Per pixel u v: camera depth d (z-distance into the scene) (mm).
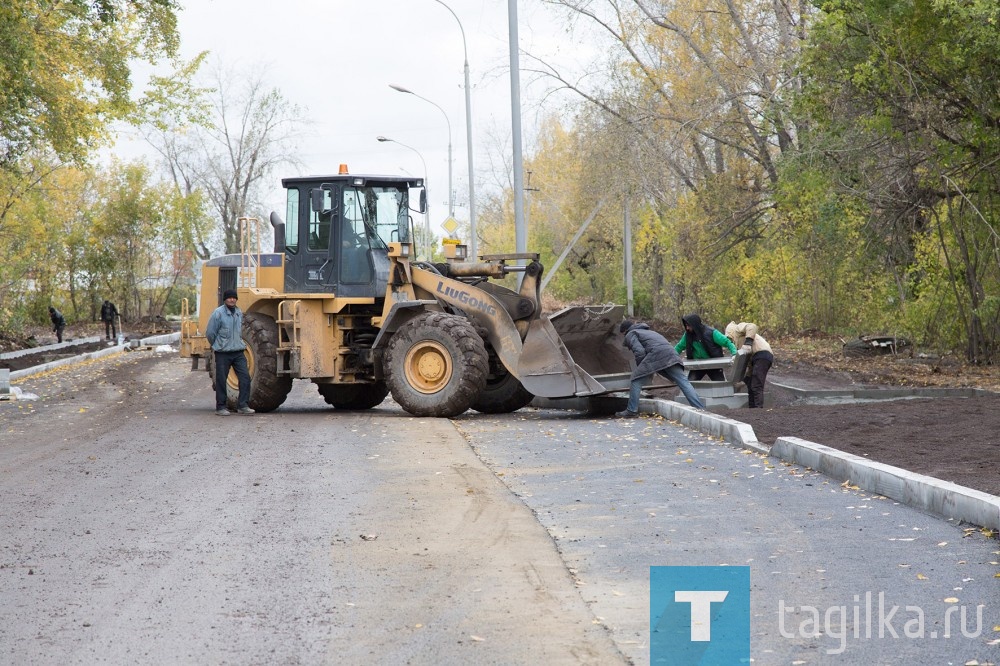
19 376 60281
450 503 20719
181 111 102500
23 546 17438
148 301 140875
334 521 19188
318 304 38844
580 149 89500
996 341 52625
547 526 18594
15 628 13141
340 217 39500
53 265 124938
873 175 54438
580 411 39219
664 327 87688
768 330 82312
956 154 49438
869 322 70188
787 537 17109
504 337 35750
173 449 28922
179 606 14023
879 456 23438
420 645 12414
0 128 59312
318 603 14117
